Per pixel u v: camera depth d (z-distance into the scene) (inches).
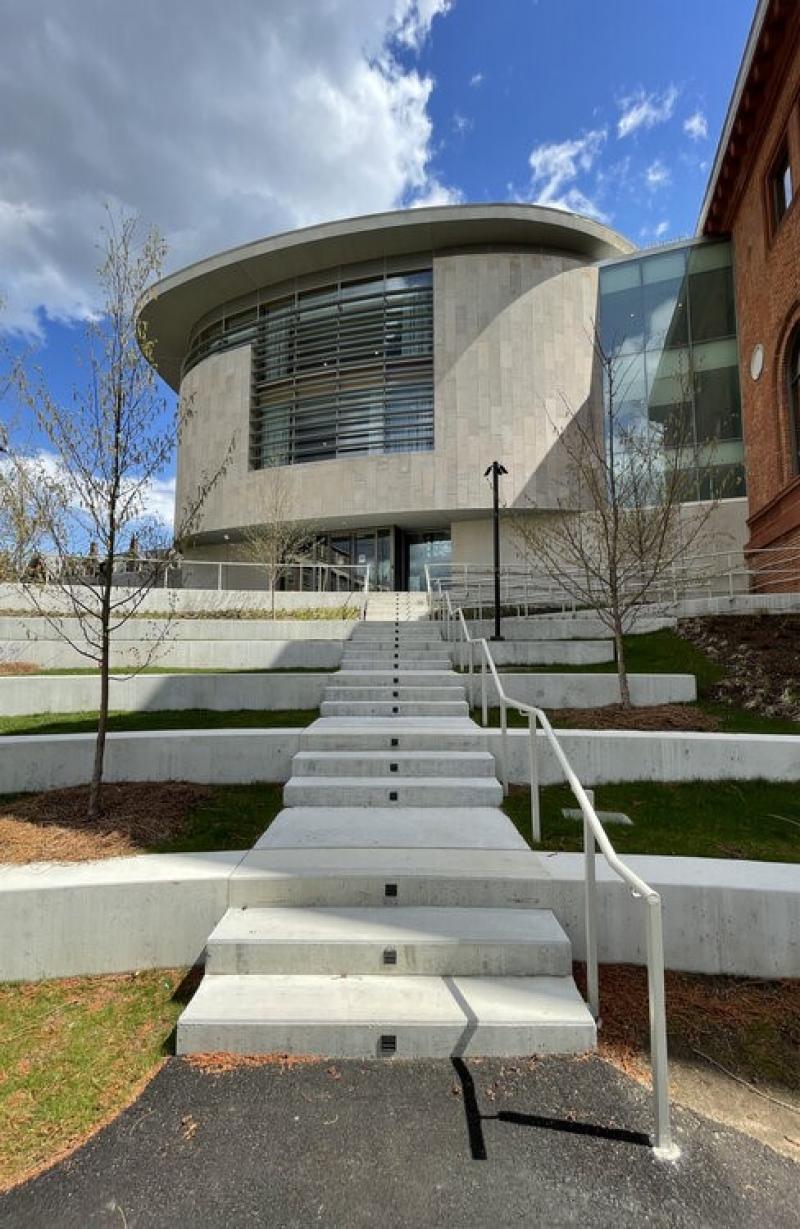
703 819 203.5
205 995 123.6
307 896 149.7
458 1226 83.7
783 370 611.2
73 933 147.3
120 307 215.8
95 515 215.2
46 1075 115.0
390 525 1065.5
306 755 229.8
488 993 125.3
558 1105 105.1
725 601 463.5
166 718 315.9
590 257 1069.8
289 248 1066.1
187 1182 90.7
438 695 320.8
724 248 837.8
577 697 326.0
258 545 917.8
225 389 1154.7
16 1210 87.0
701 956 146.0
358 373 1066.1
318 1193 88.5
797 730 278.2
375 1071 112.3
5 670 406.0
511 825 187.2
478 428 987.3
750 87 617.3
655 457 490.0
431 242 1043.3
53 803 212.2
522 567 861.2
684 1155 95.8
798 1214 86.6
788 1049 122.2
